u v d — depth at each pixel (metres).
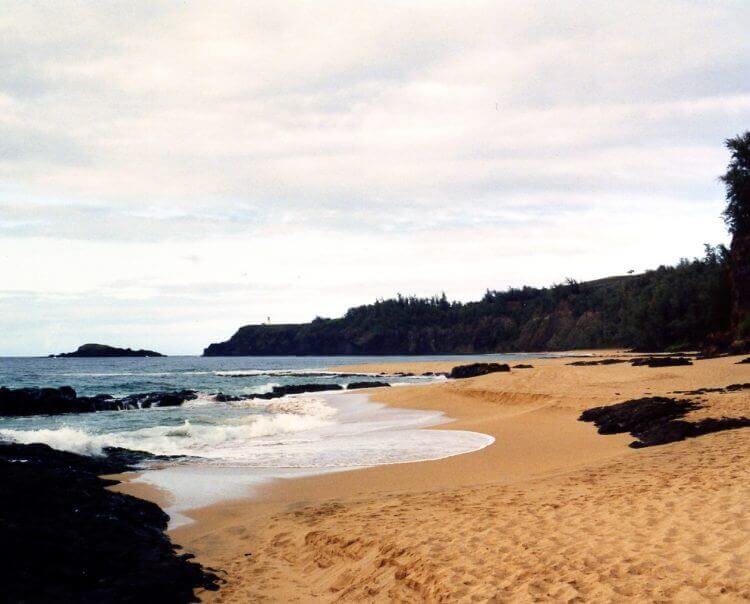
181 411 30.81
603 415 18.38
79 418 28.14
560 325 169.62
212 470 13.63
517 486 10.08
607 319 137.00
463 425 20.58
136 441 18.45
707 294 69.81
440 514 8.34
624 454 12.68
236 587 6.81
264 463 14.48
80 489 9.69
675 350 72.25
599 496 8.21
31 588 6.16
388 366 78.12
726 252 62.47
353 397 35.06
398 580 6.19
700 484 7.98
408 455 15.12
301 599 6.42
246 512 10.13
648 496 7.75
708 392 20.94
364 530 7.91
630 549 5.88
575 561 5.80
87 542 7.41
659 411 16.64
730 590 4.68
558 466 12.51
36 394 31.17
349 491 11.35
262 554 7.93
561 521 7.17
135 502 9.87
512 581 5.57
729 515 6.34
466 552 6.48
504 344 181.12
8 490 8.60
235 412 29.56
